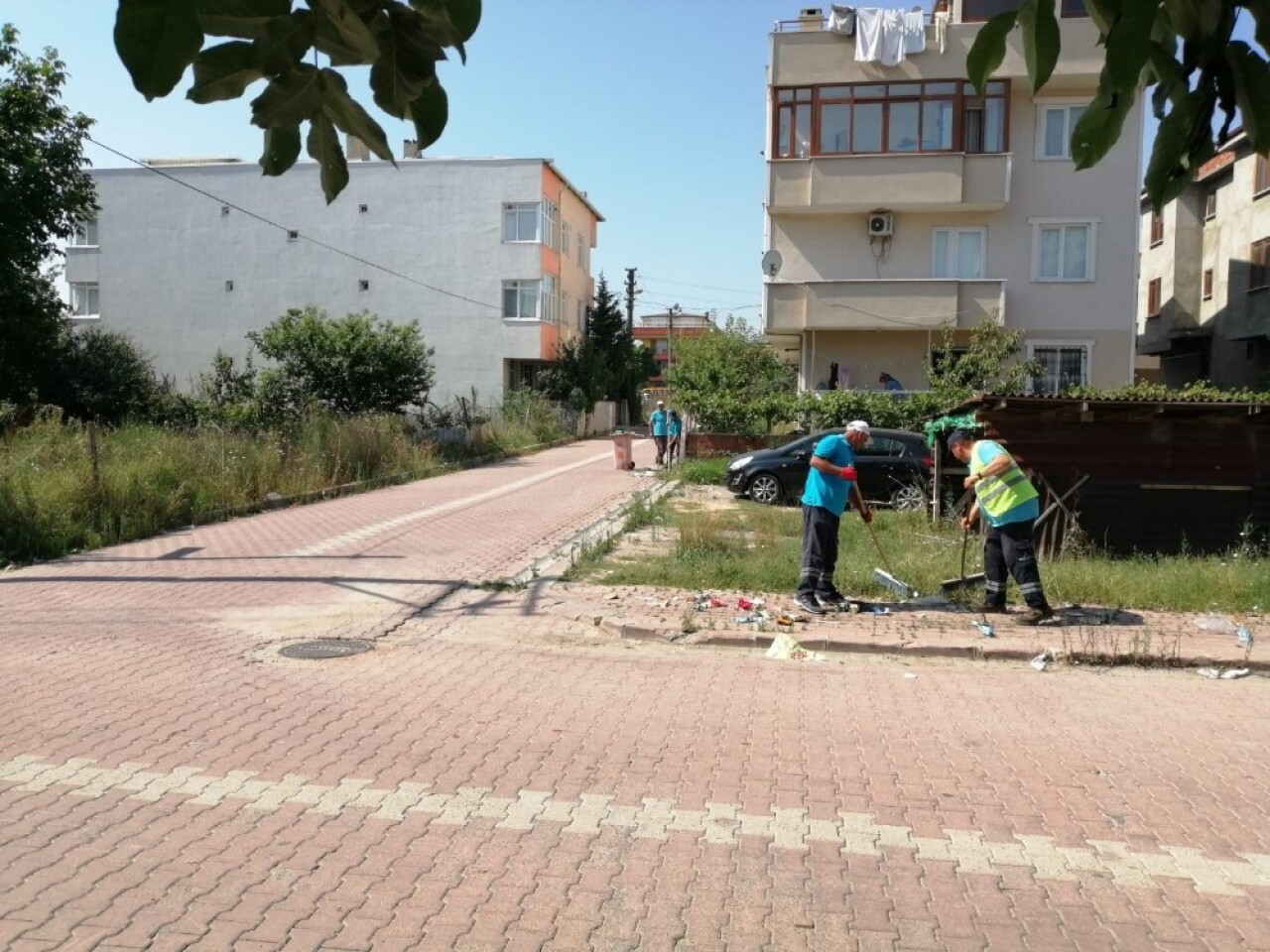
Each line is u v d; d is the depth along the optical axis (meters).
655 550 13.38
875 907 4.00
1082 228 26.19
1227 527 12.27
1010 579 10.58
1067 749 6.00
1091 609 9.62
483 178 40.38
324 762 5.57
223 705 6.65
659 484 21.91
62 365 27.80
